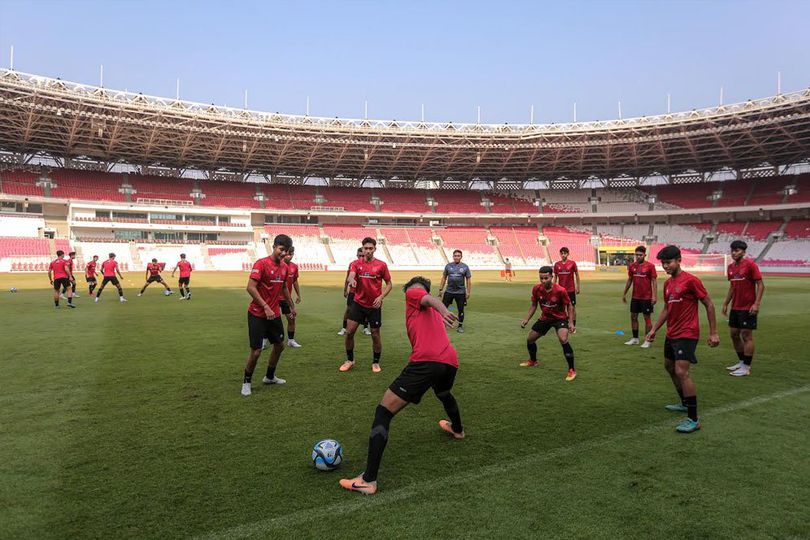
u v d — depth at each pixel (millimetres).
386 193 69250
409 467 4234
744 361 7652
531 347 8180
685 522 3357
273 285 6527
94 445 4688
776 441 4848
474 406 5984
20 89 38281
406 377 4266
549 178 69188
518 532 3230
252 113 49906
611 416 5605
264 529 3258
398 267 60844
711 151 55156
